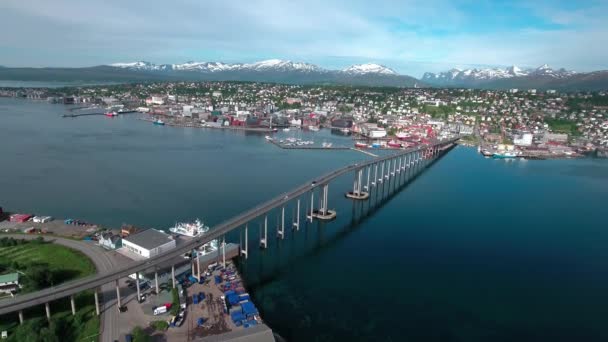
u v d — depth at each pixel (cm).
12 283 10519
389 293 12481
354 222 19225
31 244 13500
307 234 17400
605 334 10738
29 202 19275
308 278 13300
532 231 18675
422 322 11012
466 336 10475
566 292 12912
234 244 14550
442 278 13612
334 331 10462
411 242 16862
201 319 9769
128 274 10219
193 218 17775
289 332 10350
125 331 9206
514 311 11700
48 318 9381
